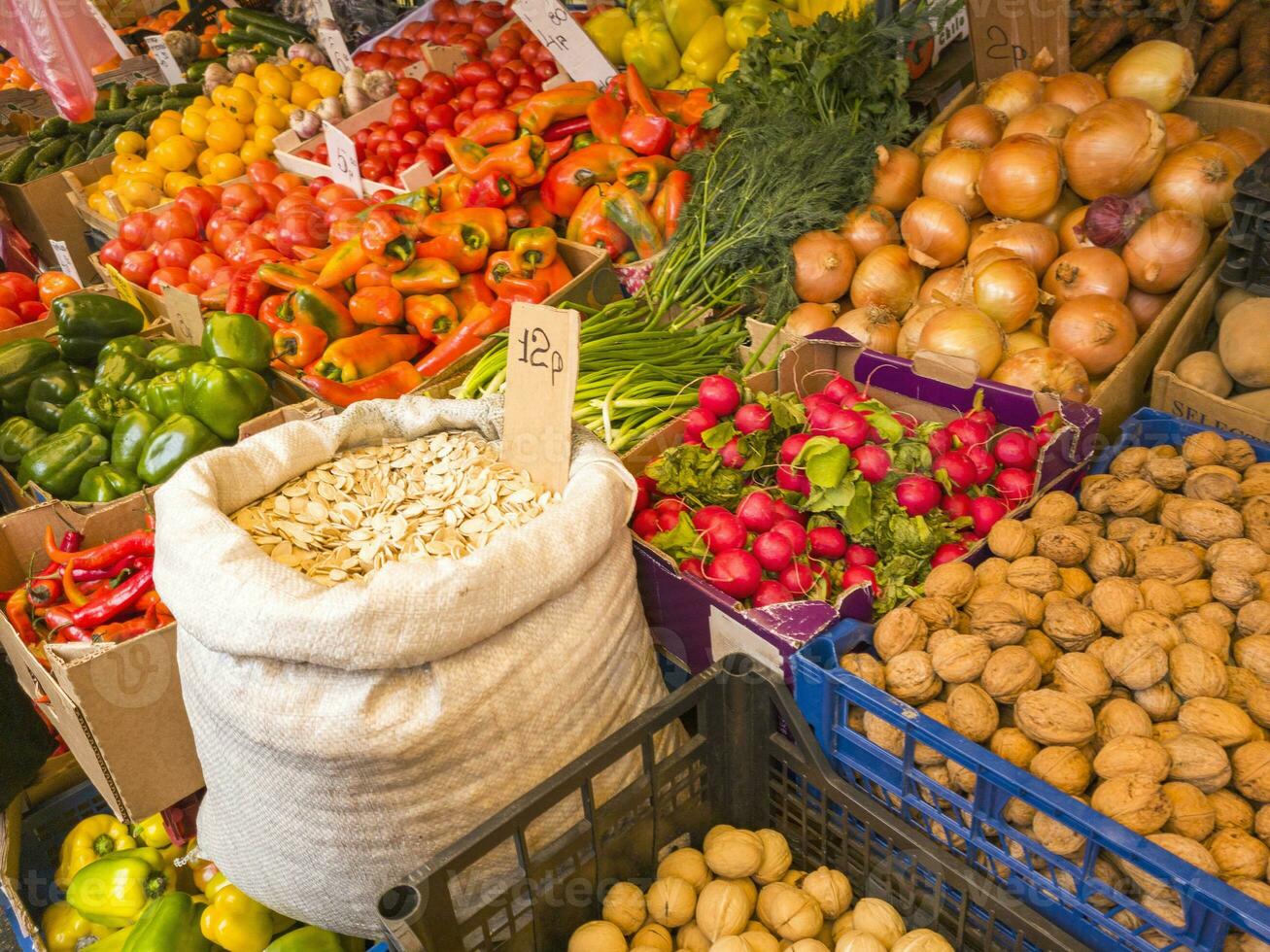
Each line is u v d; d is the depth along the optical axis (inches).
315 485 71.6
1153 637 54.9
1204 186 92.5
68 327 120.6
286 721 54.7
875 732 55.7
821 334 90.4
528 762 60.9
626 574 67.5
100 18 178.1
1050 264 97.3
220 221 150.4
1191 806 48.9
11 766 77.7
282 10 231.6
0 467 107.7
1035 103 111.9
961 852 55.1
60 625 81.4
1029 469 75.5
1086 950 48.3
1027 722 53.0
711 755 63.1
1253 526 65.6
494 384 103.0
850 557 73.1
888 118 111.8
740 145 116.0
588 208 126.9
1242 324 85.9
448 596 54.0
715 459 77.8
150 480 95.2
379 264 117.4
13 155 209.2
